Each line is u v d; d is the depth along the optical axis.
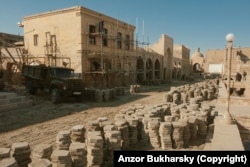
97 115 12.84
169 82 44.69
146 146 7.84
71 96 16.94
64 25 23.86
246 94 24.75
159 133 7.76
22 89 19.42
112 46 27.81
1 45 24.41
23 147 5.48
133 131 7.89
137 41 31.17
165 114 11.00
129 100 19.20
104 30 26.59
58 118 11.87
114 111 14.16
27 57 25.33
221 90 20.80
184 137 7.93
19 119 11.45
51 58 24.55
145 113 9.30
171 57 50.16
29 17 26.34
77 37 23.02
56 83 16.16
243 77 37.00
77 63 23.17
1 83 18.53
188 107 11.13
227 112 9.51
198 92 17.58
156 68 44.53
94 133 6.70
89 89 18.78
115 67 28.33
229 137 7.48
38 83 18.03
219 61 64.31
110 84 26.98
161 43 45.28
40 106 15.02
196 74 76.62
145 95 22.94
